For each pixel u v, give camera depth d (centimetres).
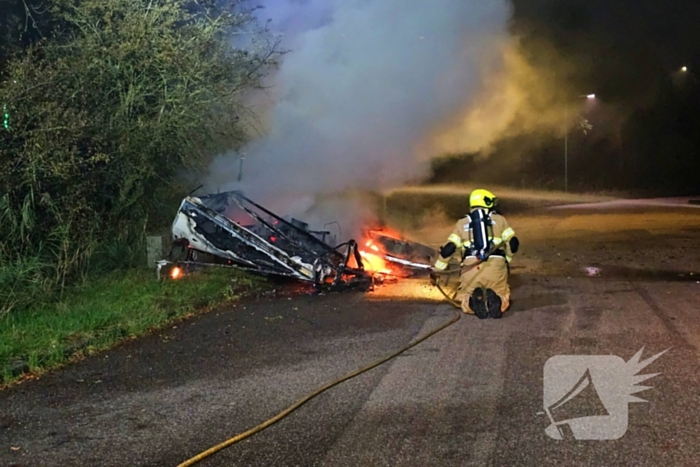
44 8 1099
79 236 970
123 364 652
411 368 625
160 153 1082
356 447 457
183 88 1061
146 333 763
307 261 971
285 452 452
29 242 897
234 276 1020
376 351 682
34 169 843
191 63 1060
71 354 678
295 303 915
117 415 523
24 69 866
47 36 1107
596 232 1845
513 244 831
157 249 1050
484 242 826
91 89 995
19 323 751
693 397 534
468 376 598
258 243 975
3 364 623
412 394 556
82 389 582
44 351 660
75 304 840
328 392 565
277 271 981
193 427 498
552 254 1387
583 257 1338
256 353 683
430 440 465
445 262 846
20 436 486
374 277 1077
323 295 966
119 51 1004
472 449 449
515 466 424
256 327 788
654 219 2267
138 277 999
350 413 518
